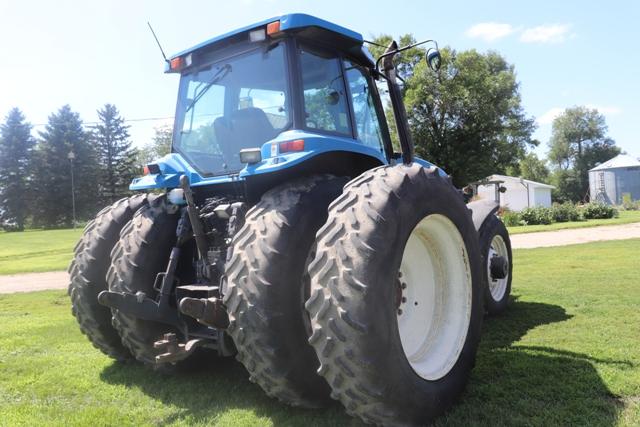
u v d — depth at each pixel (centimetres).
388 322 245
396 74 371
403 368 253
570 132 8394
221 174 363
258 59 353
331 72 363
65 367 409
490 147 3709
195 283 359
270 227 283
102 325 399
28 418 306
